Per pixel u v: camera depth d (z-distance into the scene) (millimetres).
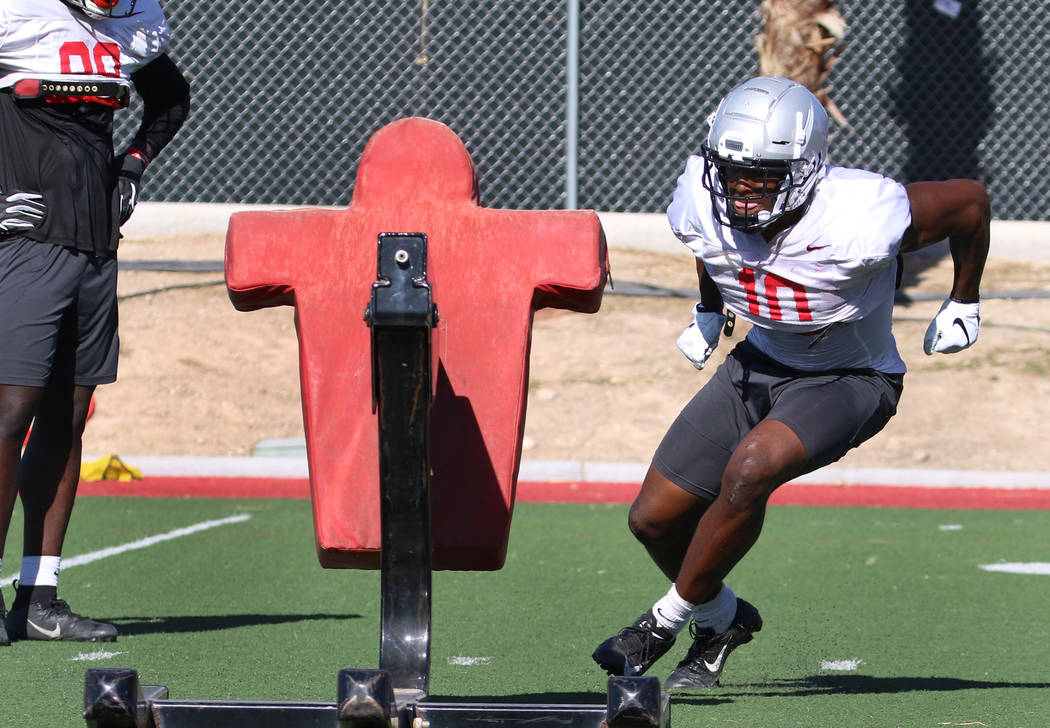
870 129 54094
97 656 18641
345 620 21141
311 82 52375
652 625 15469
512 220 12969
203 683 17094
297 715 11656
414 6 51812
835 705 16281
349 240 12961
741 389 16062
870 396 15594
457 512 12898
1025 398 41031
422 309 11477
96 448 38531
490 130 52094
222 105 52625
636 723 11164
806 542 29000
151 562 26062
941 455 38500
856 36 53531
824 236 14523
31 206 18859
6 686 16844
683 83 52750
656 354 43125
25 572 19828
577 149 49312
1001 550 28234
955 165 54500
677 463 16109
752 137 14039
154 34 19828
